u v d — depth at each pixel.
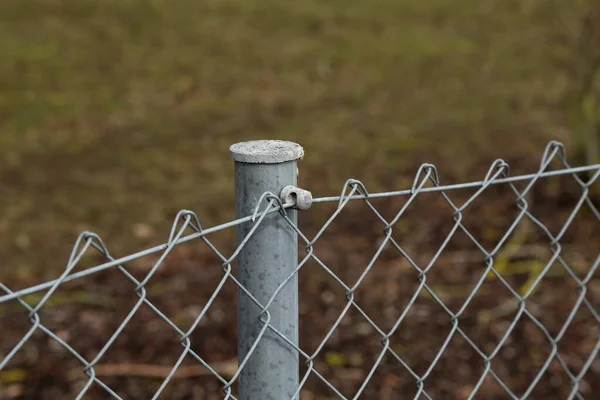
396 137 9.50
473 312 5.88
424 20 14.22
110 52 12.69
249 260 2.28
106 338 5.59
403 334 5.63
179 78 11.68
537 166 8.27
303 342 5.52
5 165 8.74
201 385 5.09
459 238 6.99
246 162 2.22
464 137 9.42
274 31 13.73
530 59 12.12
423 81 11.48
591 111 7.20
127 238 7.24
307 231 7.21
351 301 2.54
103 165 8.82
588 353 5.38
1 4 14.78
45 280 6.47
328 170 8.62
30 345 5.50
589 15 7.14
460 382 5.14
